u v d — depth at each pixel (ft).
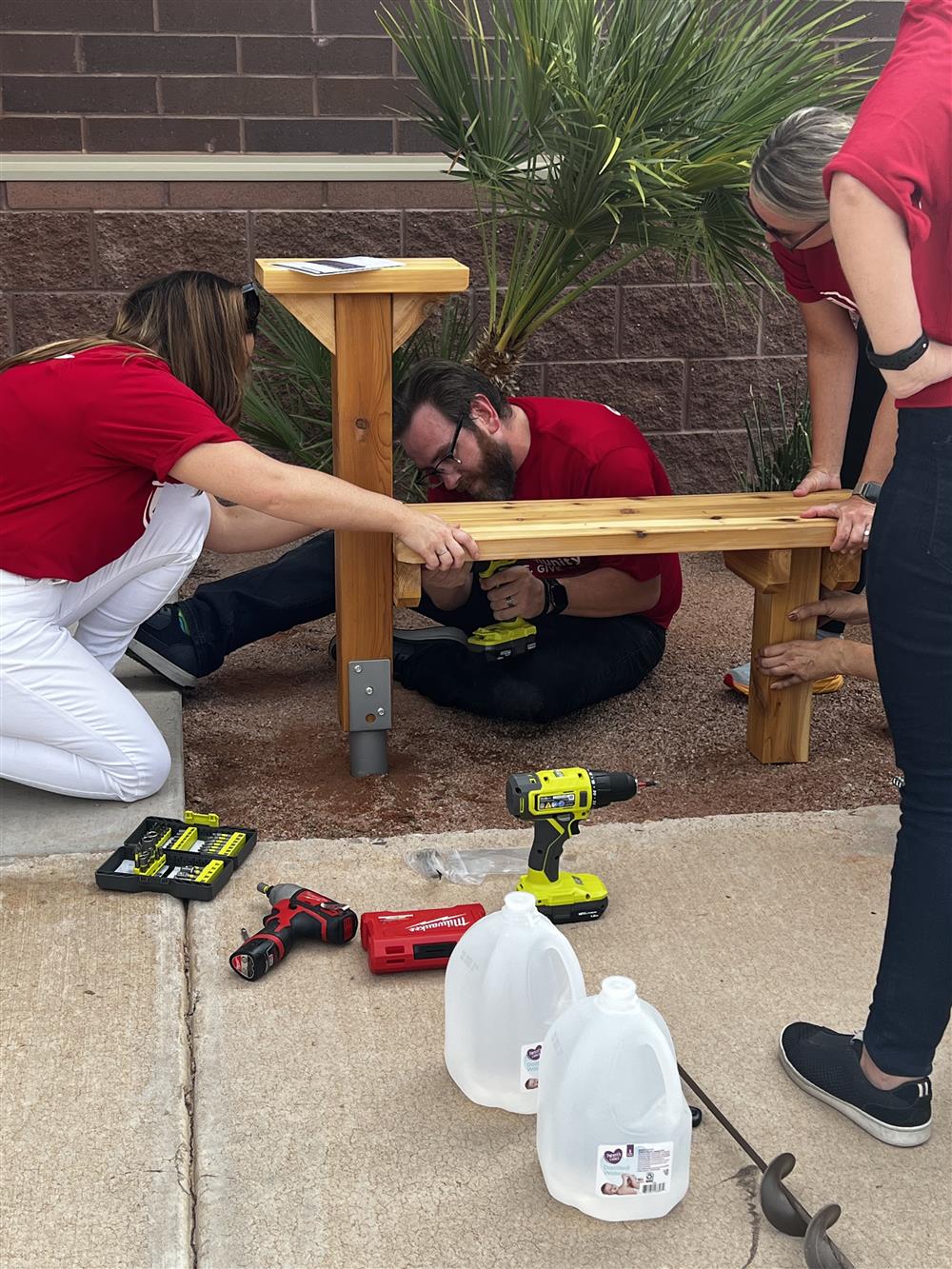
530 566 10.77
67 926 7.32
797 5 14.76
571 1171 5.34
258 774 9.64
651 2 10.98
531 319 12.84
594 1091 5.23
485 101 11.89
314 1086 6.15
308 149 14.83
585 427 10.19
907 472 5.24
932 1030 5.61
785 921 7.58
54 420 7.60
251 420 13.42
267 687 11.37
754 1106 6.08
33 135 14.24
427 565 8.37
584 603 10.18
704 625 13.09
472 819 9.00
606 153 10.70
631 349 15.89
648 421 16.20
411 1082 6.20
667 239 11.91
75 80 14.16
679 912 7.65
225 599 10.87
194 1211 5.42
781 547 9.04
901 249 4.88
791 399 16.42
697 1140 5.87
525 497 10.30
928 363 5.02
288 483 7.83
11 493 7.84
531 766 9.89
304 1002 6.79
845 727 10.72
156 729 8.87
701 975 7.05
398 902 7.72
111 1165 5.60
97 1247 5.17
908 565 5.21
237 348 8.53
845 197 4.89
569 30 11.25
